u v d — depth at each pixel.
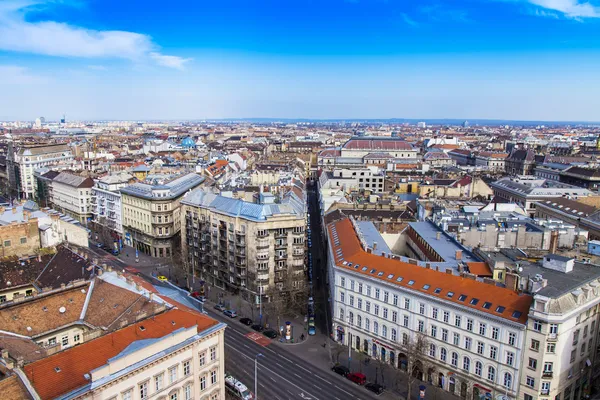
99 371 78.56
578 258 141.25
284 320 162.62
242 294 179.62
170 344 90.56
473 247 152.12
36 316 102.81
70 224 178.50
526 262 125.75
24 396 72.81
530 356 102.38
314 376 127.25
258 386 121.56
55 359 80.69
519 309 105.38
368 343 137.25
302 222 174.62
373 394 119.50
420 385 119.69
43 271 131.12
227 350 140.25
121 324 95.00
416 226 175.88
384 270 133.12
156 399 88.44
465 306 112.38
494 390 109.31
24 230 142.62
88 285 116.19
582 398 113.94
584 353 110.44
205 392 100.00
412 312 123.88
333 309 148.75
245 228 174.50
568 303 101.81
